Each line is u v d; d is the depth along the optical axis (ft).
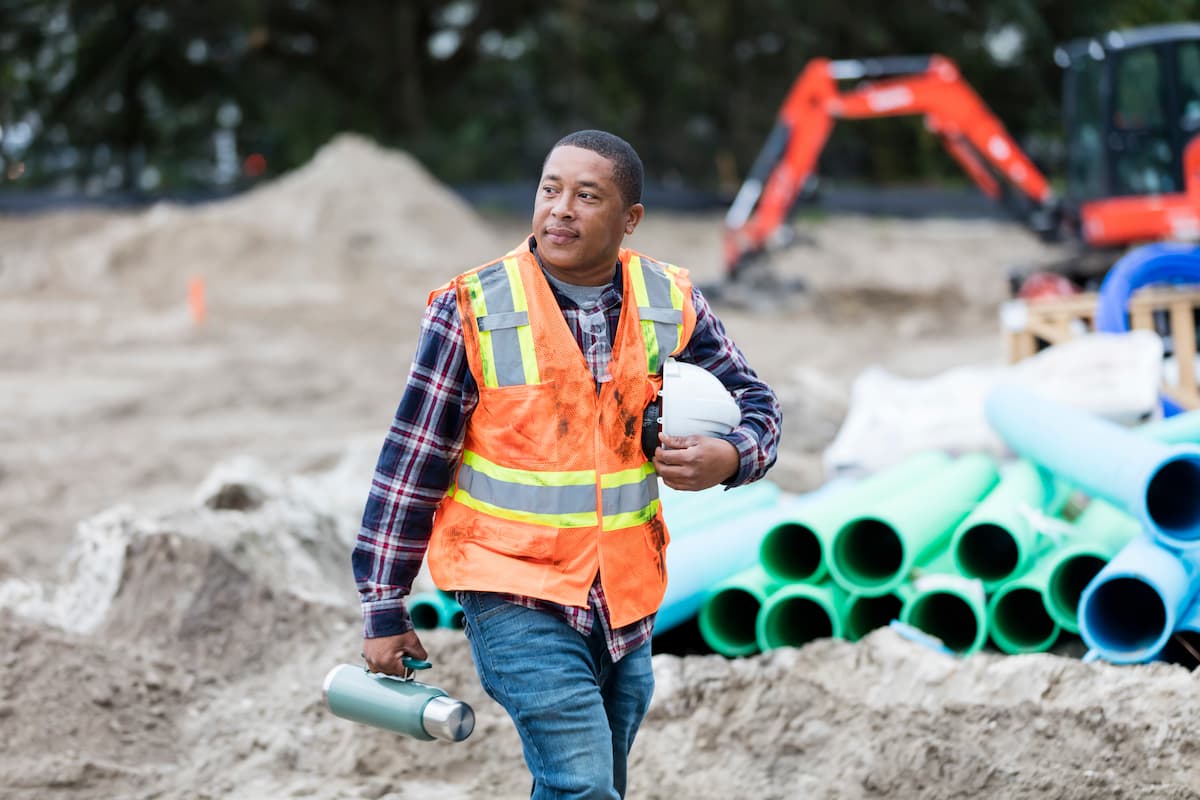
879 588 27.20
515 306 16.26
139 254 116.78
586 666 16.34
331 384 77.10
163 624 28.89
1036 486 31.14
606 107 194.29
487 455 16.42
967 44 170.91
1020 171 96.17
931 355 86.69
